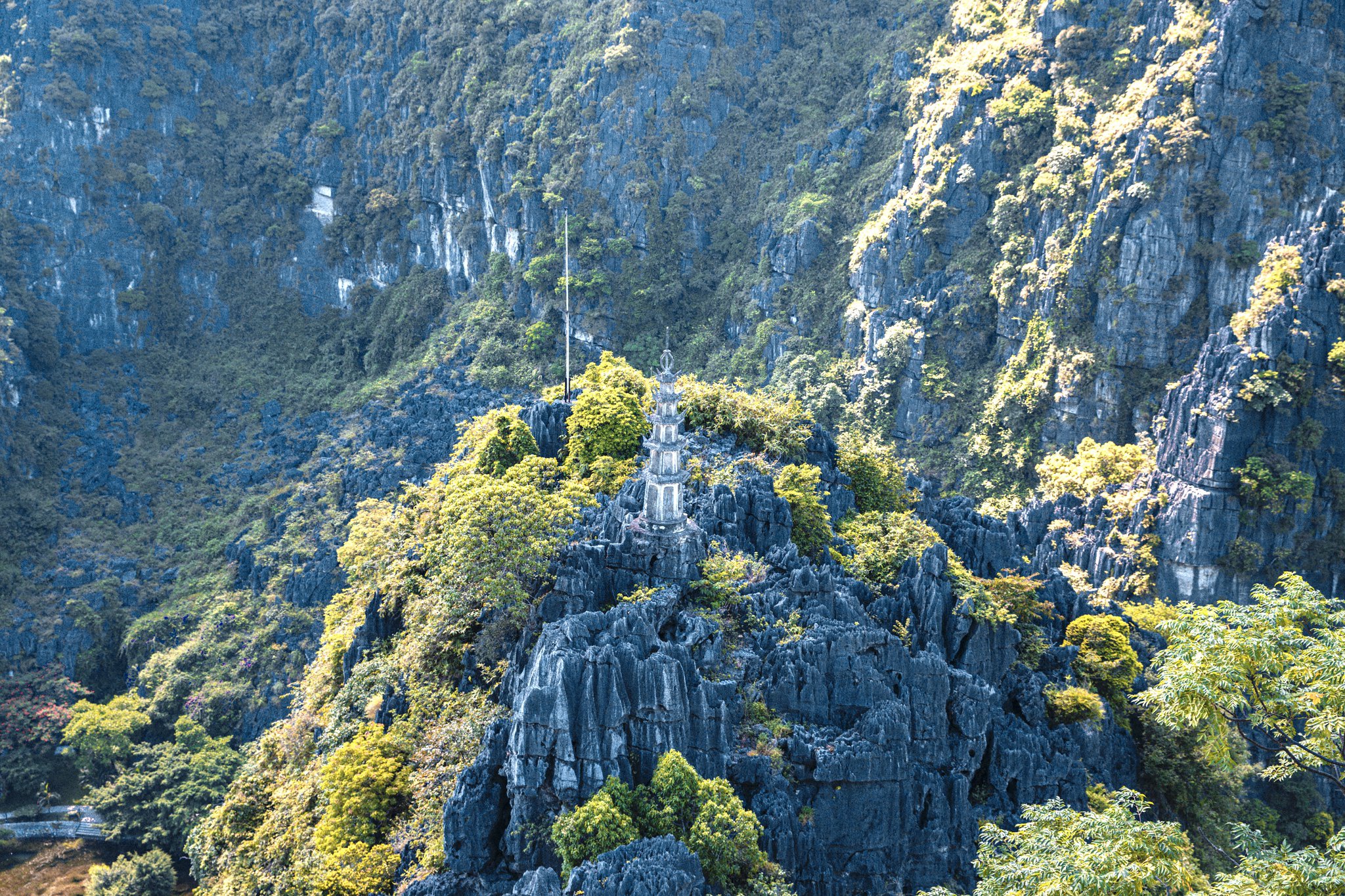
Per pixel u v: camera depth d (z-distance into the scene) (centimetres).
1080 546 13712
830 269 18438
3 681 15225
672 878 5006
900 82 19138
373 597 8394
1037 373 15288
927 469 16050
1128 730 8344
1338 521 12975
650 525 7188
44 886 11388
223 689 14500
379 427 18862
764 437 9331
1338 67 14638
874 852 6500
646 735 5853
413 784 6350
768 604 7106
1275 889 3841
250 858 7444
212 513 18925
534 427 9562
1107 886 3972
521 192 19888
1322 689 4178
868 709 6744
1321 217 13888
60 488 19000
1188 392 13400
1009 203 16062
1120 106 15212
